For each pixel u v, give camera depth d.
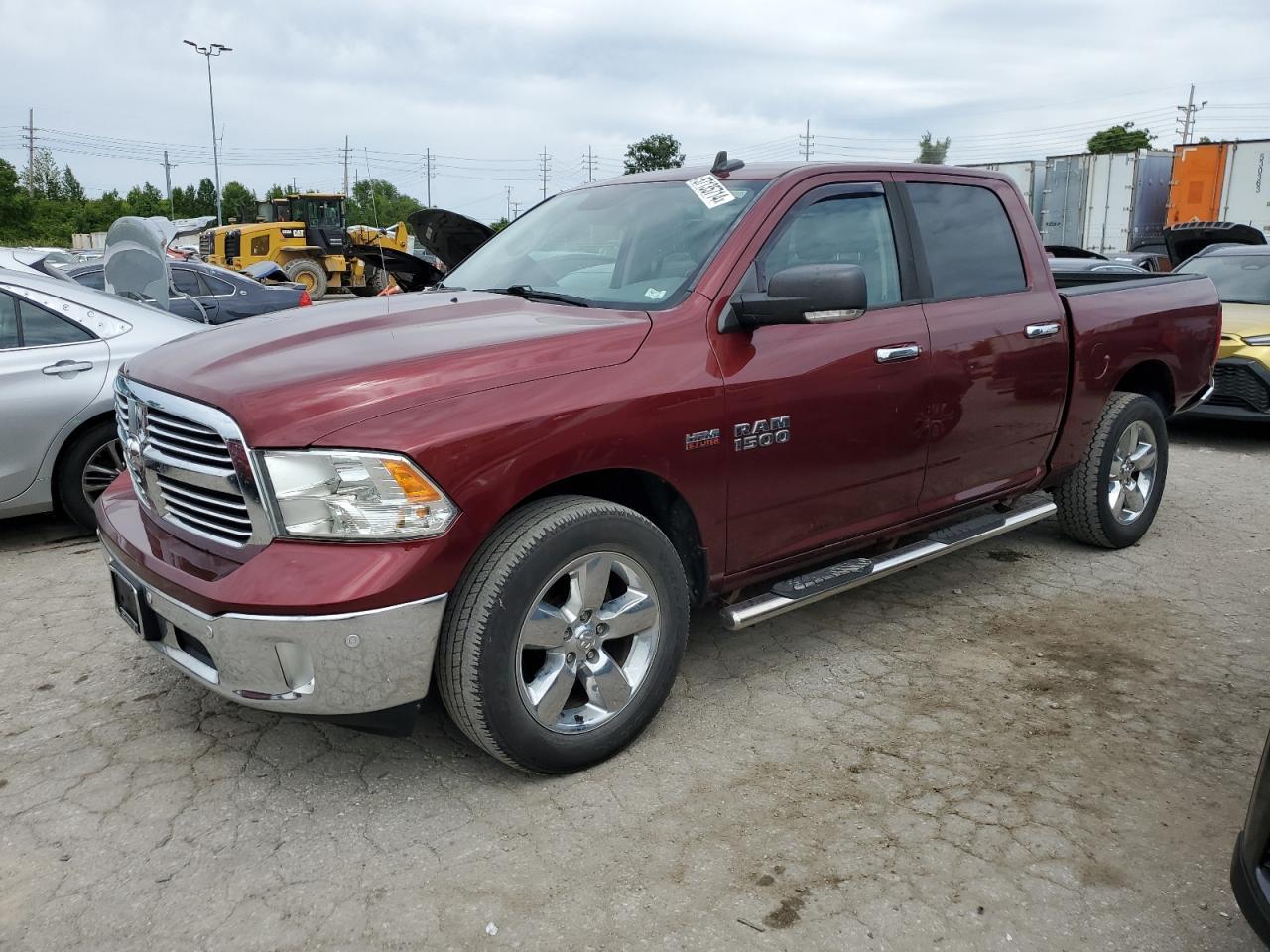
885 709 3.44
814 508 3.53
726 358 3.17
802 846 2.66
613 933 2.34
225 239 23.92
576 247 3.75
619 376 2.92
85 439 5.22
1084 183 19.91
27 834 2.72
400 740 3.23
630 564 2.98
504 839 2.70
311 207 26.67
